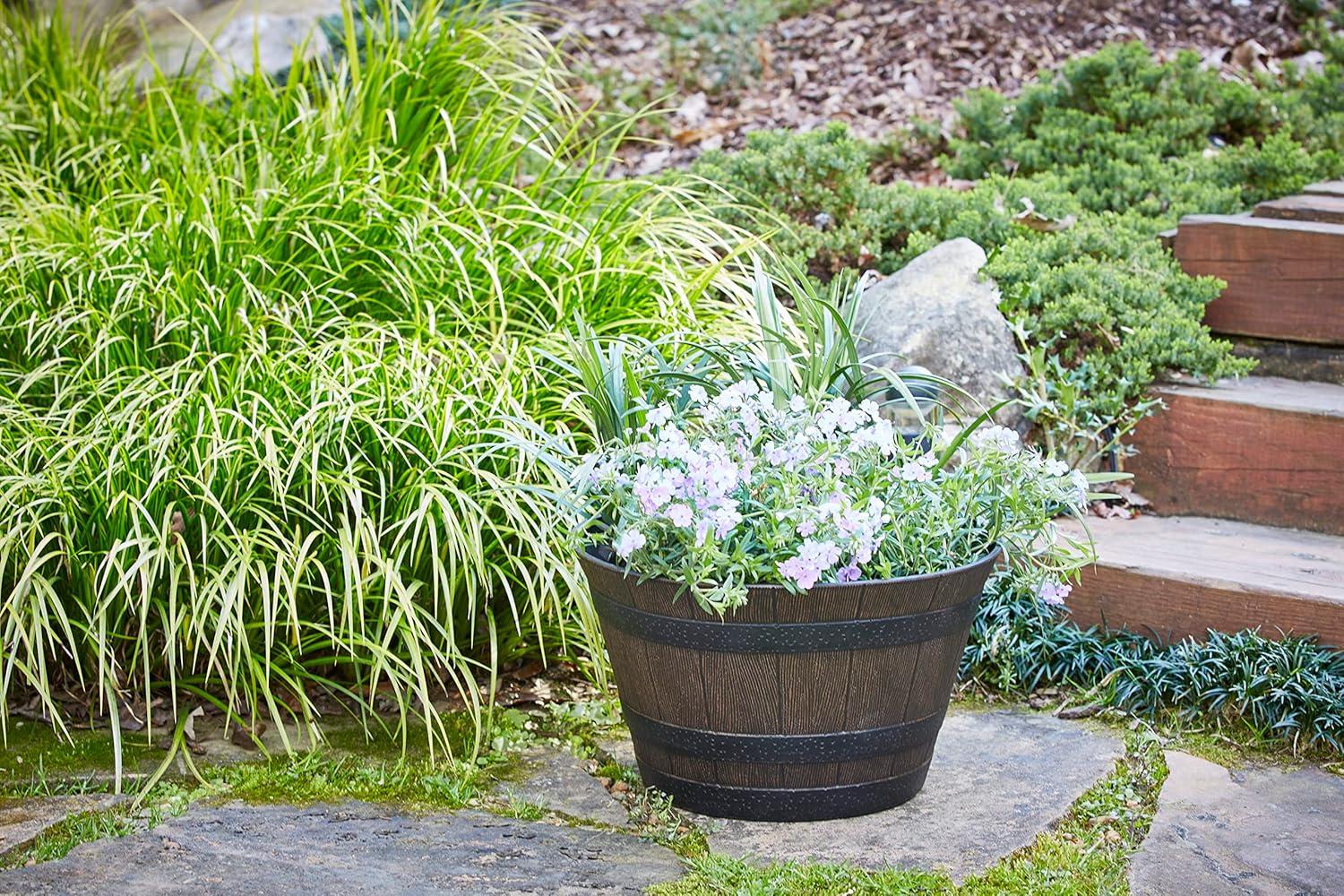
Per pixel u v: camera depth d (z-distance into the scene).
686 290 3.34
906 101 5.46
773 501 2.25
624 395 2.50
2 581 2.76
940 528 2.29
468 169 3.83
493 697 2.69
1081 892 2.12
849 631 2.20
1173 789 2.50
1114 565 3.09
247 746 2.71
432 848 2.30
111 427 2.82
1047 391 3.58
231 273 3.28
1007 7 5.91
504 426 2.86
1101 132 4.72
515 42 4.23
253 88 4.20
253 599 2.83
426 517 2.73
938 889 2.12
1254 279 3.77
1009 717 2.84
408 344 3.03
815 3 6.30
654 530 2.23
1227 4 5.88
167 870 2.21
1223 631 2.97
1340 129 4.72
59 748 2.70
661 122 5.58
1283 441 3.36
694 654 2.26
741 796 2.36
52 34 4.61
